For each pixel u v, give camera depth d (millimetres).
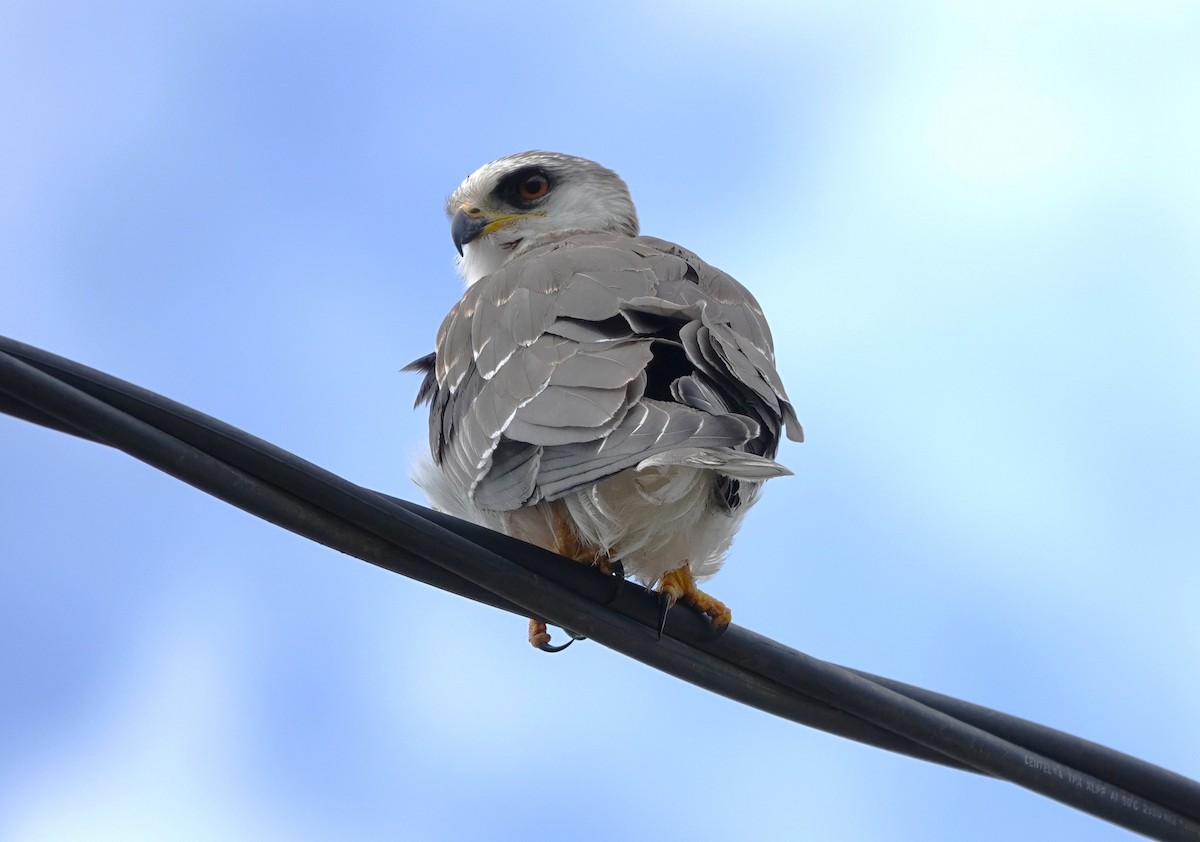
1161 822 8672
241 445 7273
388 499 7676
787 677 8594
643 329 9195
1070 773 8625
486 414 9297
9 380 6691
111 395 7098
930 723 8500
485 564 7977
